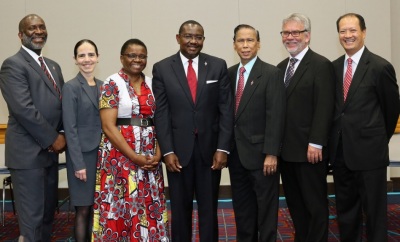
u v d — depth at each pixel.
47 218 3.32
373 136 2.96
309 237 3.09
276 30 5.59
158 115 2.98
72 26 5.62
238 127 3.09
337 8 5.55
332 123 3.07
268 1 5.58
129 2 5.61
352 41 2.98
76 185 3.12
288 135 3.08
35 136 3.00
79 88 3.13
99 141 3.12
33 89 3.06
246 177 3.18
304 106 3.04
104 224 2.91
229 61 5.61
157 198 2.99
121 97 2.93
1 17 5.62
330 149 3.11
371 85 2.94
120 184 2.93
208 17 5.61
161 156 3.01
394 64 5.77
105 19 5.62
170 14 5.61
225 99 3.03
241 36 3.07
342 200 3.21
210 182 3.00
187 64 3.03
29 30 3.09
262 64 3.11
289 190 3.26
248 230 3.22
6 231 4.31
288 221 4.45
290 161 3.08
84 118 3.12
